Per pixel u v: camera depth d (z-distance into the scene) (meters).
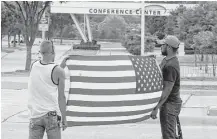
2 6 48.59
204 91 19.25
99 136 9.61
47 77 5.51
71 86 5.79
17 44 78.00
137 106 6.04
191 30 36.53
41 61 5.66
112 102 5.88
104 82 5.83
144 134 9.86
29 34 30.55
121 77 5.88
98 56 5.88
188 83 22.55
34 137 5.55
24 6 30.30
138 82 5.97
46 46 5.64
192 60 41.28
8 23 51.16
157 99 6.29
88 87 5.80
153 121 11.54
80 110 5.84
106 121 5.98
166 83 6.36
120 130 10.34
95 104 5.84
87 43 54.22
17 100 15.67
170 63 6.41
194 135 9.71
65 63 5.86
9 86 20.38
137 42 47.34
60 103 5.57
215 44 27.27
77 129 10.38
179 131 6.77
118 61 5.92
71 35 101.25
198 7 36.50
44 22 23.12
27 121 11.35
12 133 9.80
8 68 33.72
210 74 26.72
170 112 6.50
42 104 5.52
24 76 26.09
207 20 36.22
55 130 5.53
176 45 6.50
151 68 6.15
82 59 5.82
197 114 12.59
